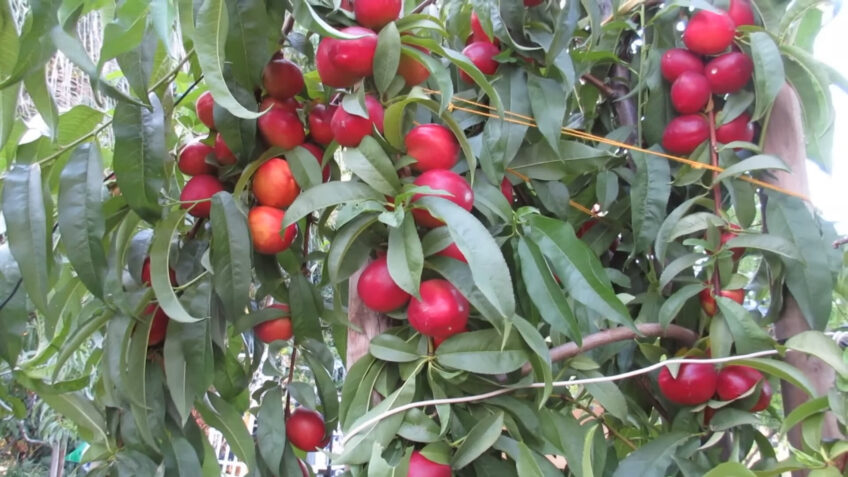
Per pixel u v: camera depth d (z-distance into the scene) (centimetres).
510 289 51
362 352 69
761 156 69
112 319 70
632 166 87
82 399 77
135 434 73
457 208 54
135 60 61
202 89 89
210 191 72
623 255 94
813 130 79
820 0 73
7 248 72
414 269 55
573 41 95
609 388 70
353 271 63
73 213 62
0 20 61
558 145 76
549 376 58
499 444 62
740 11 77
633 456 68
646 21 87
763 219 77
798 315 72
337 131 62
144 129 65
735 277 73
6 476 342
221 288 65
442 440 61
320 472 141
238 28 62
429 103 59
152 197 65
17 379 73
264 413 76
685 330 75
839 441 57
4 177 65
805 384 60
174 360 69
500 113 61
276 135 68
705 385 70
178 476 71
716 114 79
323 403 81
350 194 58
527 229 64
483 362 60
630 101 91
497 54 77
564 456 65
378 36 60
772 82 71
